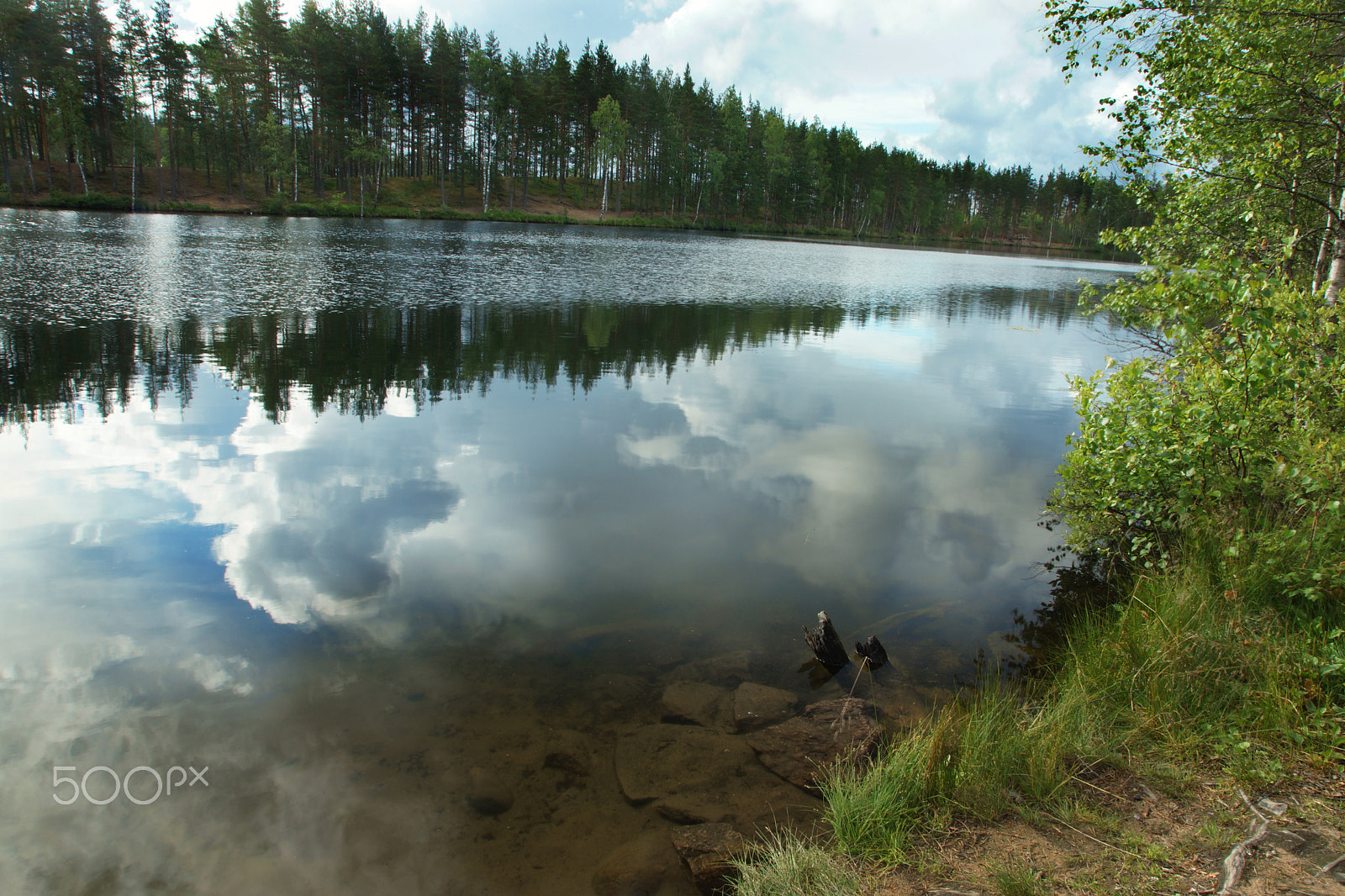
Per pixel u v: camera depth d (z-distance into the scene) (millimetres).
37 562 6289
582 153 93062
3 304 17922
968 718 4355
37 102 59750
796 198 108750
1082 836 3420
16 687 4617
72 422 10227
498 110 78750
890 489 9055
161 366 13406
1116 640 5199
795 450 10500
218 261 28562
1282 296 5484
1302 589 4809
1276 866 3098
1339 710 4023
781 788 4051
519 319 20594
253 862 3393
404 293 23984
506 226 65688
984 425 12258
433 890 3283
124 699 4535
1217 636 4738
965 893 3082
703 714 4711
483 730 4445
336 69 70062
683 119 91750
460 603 5973
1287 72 7801
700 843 3553
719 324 21812
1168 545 6660
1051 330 24281
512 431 10789
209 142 71812
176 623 5449
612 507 8133
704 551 7117
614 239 60281
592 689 4926
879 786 3744
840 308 27328
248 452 9383
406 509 7828
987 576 6859
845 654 5387
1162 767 3908
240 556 6617
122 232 37500
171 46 61062
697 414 12195
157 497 7852
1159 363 7551
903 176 121875
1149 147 9078
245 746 4188
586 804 3885
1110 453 6660
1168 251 9547
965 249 105625
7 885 3189
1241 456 5871
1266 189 8562
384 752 4191
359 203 71312
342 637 5383
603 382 14055
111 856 3381
